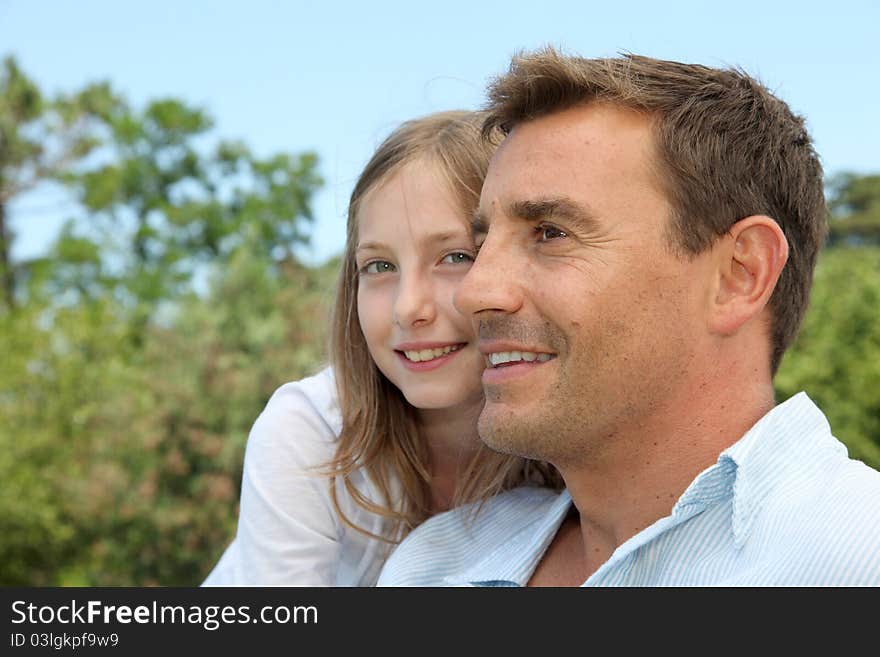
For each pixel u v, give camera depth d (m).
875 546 1.43
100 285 21.23
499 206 1.73
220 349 8.76
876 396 7.36
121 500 8.48
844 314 7.70
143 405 8.75
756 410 1.73
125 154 22.50
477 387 2.39
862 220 17.38
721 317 1.68
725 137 1.70
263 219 21.75
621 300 1.63
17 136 20.30
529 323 1.67
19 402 11.11
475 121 2.46
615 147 1.67
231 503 8.31
